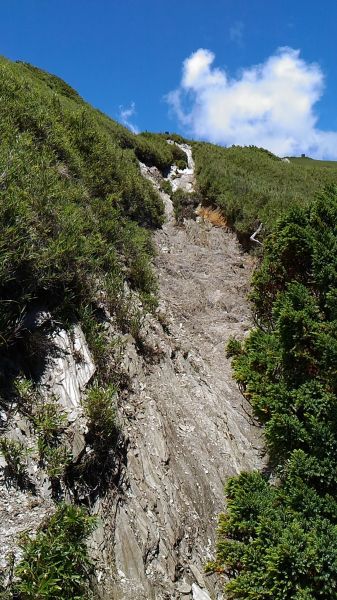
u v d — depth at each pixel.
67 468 4.05
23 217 5.05
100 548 3.83
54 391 4.58
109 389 4.84
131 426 5.41
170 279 11.66
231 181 17.92
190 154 26.48
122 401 5.65
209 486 5.92
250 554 4.45
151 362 7.08
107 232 8.80
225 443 6.94
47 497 3.71
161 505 4.93
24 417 4.12
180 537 4.87
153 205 14.58
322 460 4.86
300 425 4.96
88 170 10.54
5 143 6.83
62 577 3.11
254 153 28.83
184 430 6.42
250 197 15.91
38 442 3.89
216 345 9.96
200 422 6.89
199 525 5.28
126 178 12.55
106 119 20.88
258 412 5.66
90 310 5.99
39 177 6.47
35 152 7.90
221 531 4.93
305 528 4.44
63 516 3.48
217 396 8.06
